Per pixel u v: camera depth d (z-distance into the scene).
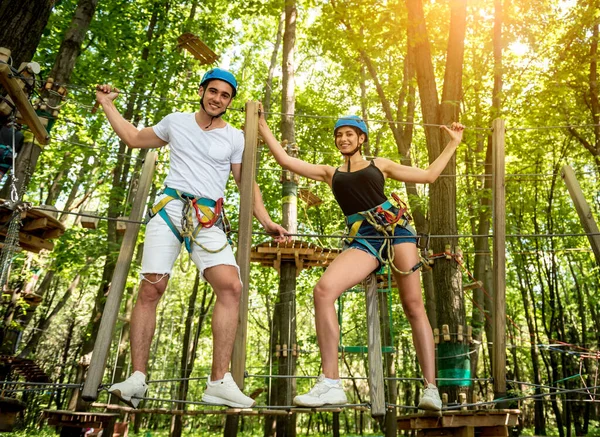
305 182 12.99
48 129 5.35
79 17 9.87
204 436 28.45
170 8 18.06
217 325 3.14
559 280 26.55
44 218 6.59
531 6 15.05
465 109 15.48
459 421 5.71
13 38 6.15
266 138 3.84
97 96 3.51
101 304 14.81
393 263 3.47
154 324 3.17
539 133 14.88
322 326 3.23
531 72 14.35
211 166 3.36
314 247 9.89
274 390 11.16
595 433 23.59
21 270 17.64
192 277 31.94
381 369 3.28
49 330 28.45
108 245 14.97
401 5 11.39
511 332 25.45
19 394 22.14
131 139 3.47
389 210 3.59
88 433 10.92
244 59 22.39
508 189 19.12
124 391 2.93
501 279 3.78
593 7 13.48
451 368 8.12
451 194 9.77
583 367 21.91
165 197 3.25
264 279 22.64
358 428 34.44
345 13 12.26
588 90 15.06
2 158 4.81
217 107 3.37
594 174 19.23
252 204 3.58
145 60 15.78
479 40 16.47
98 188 18.83
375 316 3.42
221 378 3.08
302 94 20.59
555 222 22.23
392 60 16.64
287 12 13.67
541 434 23.12
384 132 18.94
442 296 9.05
